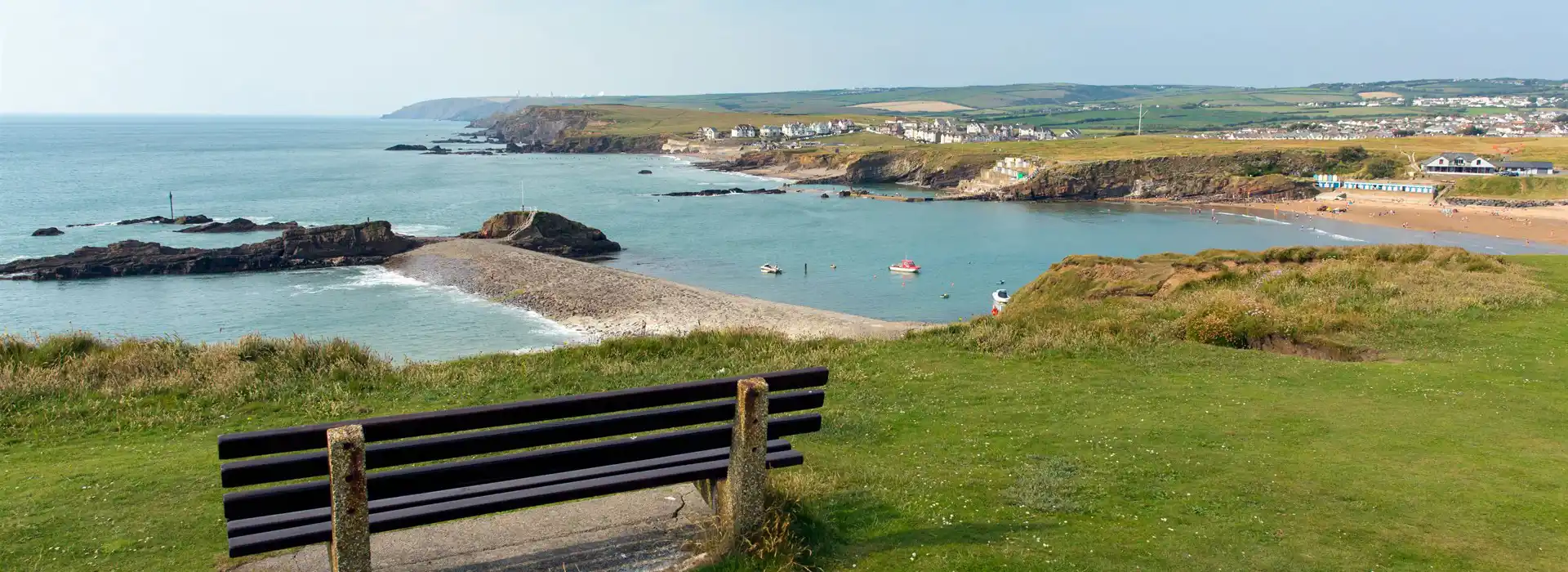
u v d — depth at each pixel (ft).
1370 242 315.78
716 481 29.22
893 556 27.71
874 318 196.44
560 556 27.63
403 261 244.63
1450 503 32.76
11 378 51.55
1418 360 61.41
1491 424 44.47
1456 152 536.42
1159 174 492.54
